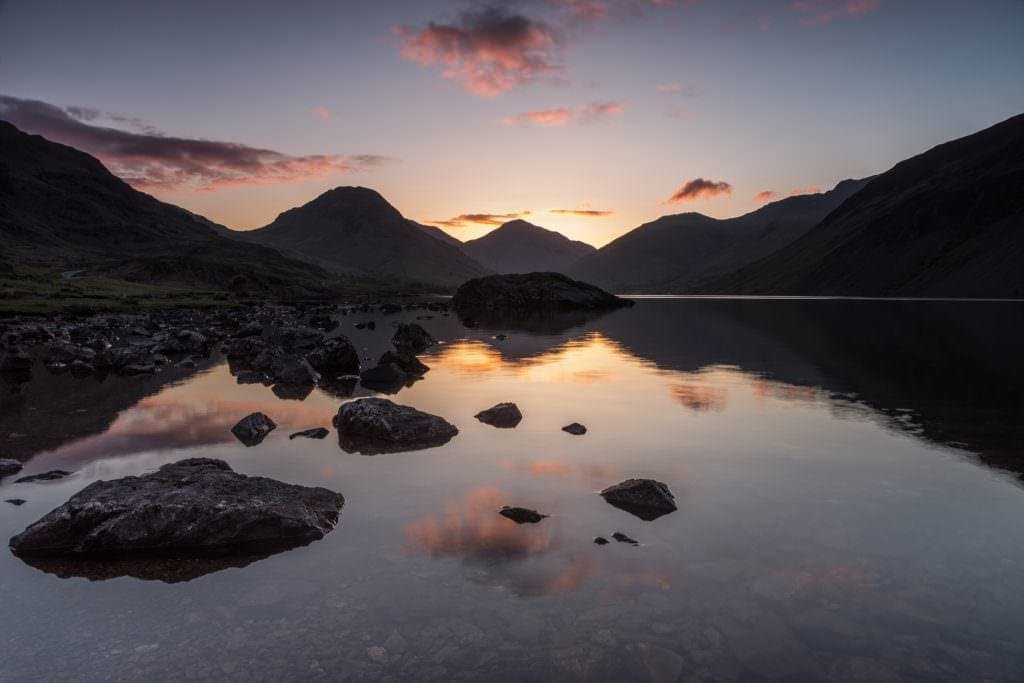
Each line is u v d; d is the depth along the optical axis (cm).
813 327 5338
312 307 10225
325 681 583
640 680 581
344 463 1302
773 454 1331
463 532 928
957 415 1712
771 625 672
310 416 1811
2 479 1236
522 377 2512
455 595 741
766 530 921
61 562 861
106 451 1427
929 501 1036
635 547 866
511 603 721
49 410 1912
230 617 703
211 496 988
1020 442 1415
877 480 1147
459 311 9644
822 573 785
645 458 1306
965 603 711
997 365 2725
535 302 10712
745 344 3872
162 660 621
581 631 663
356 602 730
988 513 980
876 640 643
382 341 4319
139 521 909
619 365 2878
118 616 710
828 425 1603
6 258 16712
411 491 1119
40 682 586
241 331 4562
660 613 696
